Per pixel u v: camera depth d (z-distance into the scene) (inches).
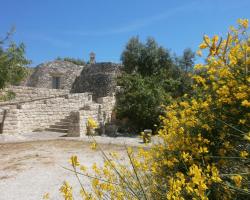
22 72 585.3
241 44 130.6
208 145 120.9
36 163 360.5
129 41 1067.9
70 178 283.1
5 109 642.8
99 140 580.7
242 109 118.1
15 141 560.1
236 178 92.5
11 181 281.9
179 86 780.6
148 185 117.4
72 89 1117.7
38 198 230.1
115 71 1048.8
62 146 501.4
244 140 112.7
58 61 1158.3
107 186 112.0
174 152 124.4
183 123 131.6
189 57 1076.5
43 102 770.2
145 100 740.7
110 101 818.8
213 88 131.9
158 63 1039.6
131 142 550.9
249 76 120.8
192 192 89.3
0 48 554.3
